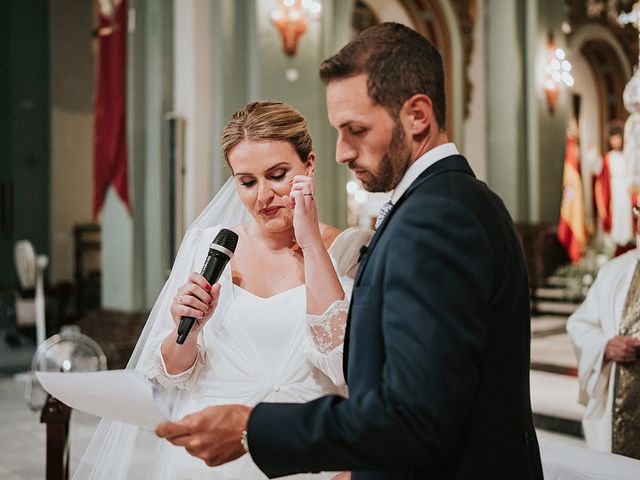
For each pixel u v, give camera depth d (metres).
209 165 7.11
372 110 1.18
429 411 0.99
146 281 7.31
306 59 7.33
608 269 3.26
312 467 1.07
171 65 7.23
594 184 10.91
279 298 1.82
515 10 10.16
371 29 1.23
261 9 7.05
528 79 10.31
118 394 1.23
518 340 1.19
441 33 9.76
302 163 1.81
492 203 1.18
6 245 12.55
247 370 1.77
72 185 13.07
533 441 1.26
